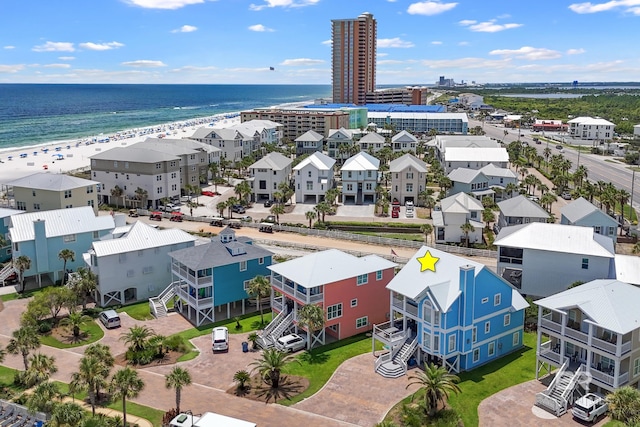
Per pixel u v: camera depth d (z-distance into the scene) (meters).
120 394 43.44
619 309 48.00
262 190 138.75
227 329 65.38
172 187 135.62
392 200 134.25
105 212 126.00
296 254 94.00
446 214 99.94
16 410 47.12
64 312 72.12
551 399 47.59
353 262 65.31
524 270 71.94
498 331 57.72
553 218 107.81
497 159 146.00
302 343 60.91
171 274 79.31
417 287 56.25
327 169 135.50
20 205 107.12
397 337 56.88
